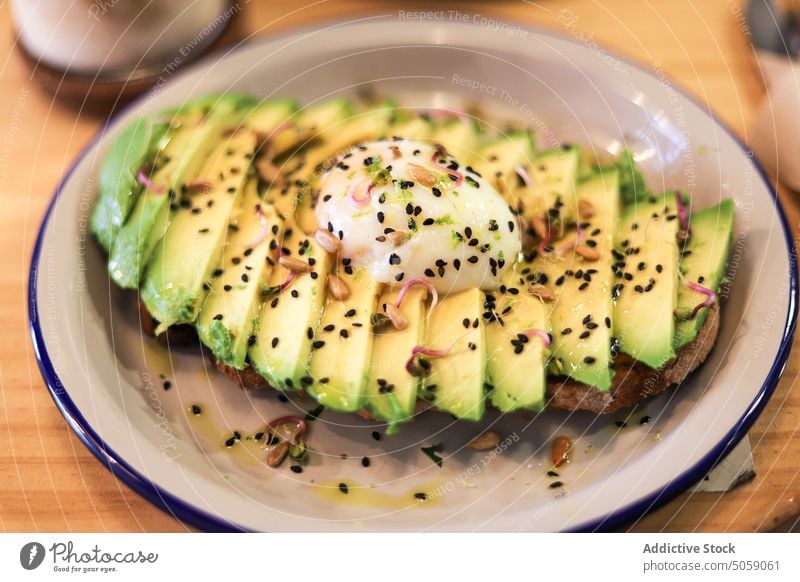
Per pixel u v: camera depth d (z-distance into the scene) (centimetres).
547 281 35
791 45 43
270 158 38
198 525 30
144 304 35
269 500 32
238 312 34
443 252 34
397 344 33
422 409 33
